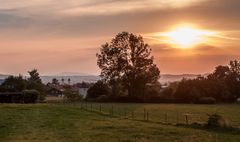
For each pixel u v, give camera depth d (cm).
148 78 15738
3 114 7656
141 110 10500
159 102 15250
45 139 4919
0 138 5022
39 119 7006
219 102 15862
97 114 8181
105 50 16100
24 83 15712
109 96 15438
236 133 5375
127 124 6319
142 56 15888
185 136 5084
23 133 5419
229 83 16725
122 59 15825
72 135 5203
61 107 9469
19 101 13300
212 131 5547
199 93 15462
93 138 4956
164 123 6569
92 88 16212
